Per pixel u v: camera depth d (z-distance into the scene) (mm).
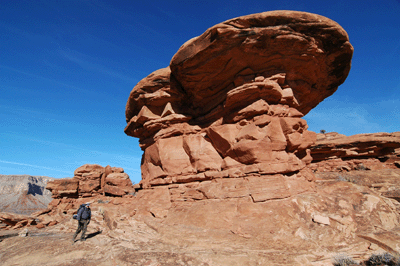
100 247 9289
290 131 13539
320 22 11664
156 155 16938
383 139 21781
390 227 9922
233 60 13227
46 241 10633
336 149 23016
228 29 11625
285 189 11734
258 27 11820
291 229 9680
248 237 9547
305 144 14391
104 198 20047
